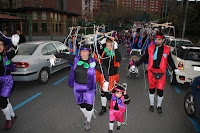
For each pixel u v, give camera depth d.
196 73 5.70
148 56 4.27
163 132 3.48
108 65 3.84
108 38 3.74
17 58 5.52
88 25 23.12
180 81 5.94
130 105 4.72
